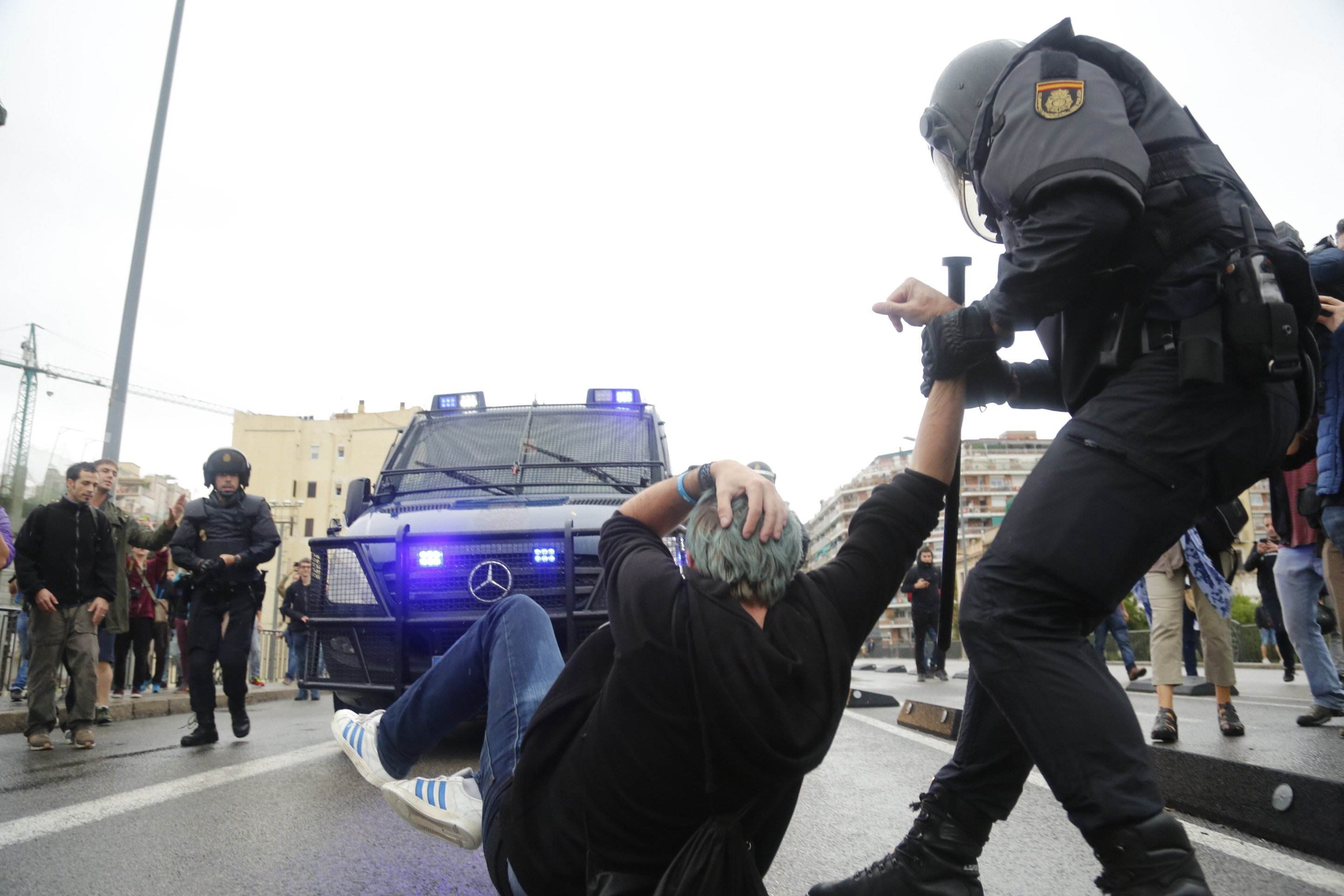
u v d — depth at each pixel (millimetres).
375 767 2340
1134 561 1850
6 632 9789
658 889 1486
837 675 1561
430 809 2193
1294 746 4102
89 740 6539
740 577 1540
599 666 1746
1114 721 1796
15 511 35438
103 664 8625
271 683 18297
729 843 1492
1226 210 1895
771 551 1545
